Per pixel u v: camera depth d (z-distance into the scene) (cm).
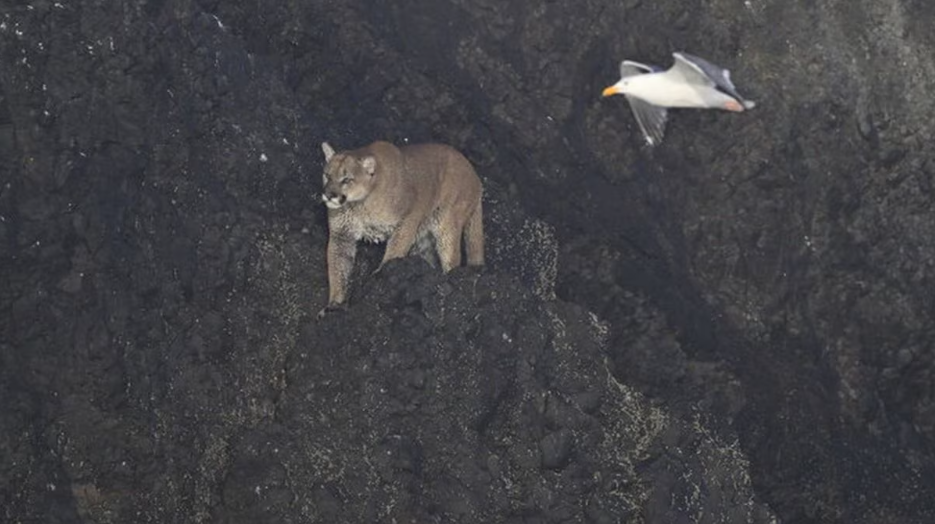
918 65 8325
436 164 6612
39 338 6544
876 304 8144
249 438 6328
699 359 7794
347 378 6341
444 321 6456
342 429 6303
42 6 6744
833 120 8244
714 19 8256
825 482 7731
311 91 7606
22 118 6662
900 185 8256
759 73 8231
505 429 6525
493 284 6625
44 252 6606
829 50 8275
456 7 8031
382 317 6388
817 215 8225
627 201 8044
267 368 6494
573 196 7938
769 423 7800
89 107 6750
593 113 8125
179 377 6500
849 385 8044
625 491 6619
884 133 8281
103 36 6812
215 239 6669
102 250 6650
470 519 6322
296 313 6562
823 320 8138
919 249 8206
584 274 7756
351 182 6188
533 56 8056
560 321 6912
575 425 6625
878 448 7931
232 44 7131
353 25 7744
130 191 6756
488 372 6512
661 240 8056
